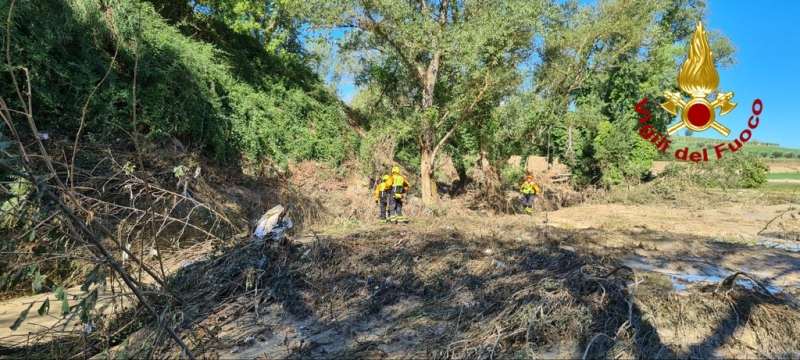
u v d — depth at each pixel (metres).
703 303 4.51
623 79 23.97
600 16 17.38
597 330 4.07
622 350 3.75
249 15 20.94
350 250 7.04
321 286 5.73
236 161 12.51
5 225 3.90
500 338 3.93
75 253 4.12
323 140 16.67
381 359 3.89
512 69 13.80
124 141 9.39
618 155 22.53
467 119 15.23
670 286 5.39
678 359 3.67
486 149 17.38
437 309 4.92
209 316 4.93
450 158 20.41
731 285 5.01
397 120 14.54
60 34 8.76
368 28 13.35
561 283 4.73
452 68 13.75
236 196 10.83
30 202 3.31
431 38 12.71
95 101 8.98
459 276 6.02
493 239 8.49
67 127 8.45
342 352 4.08
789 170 33.69
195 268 5.93
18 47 7.67
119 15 10.52
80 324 4.71
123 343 4.33
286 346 4.32
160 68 10.75
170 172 8.95
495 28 12.55
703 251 8.17
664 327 4.18
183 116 10.79
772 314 4.30
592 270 5.32
